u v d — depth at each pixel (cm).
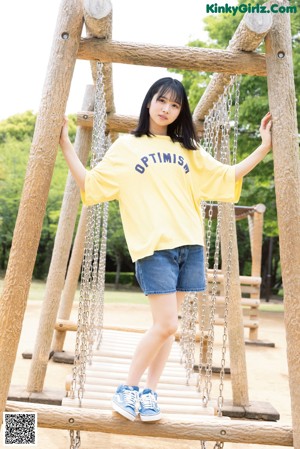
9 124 2467
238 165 249
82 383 290
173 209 229
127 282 2414
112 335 533
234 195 246
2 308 229
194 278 233
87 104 470
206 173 249
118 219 1958
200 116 432
